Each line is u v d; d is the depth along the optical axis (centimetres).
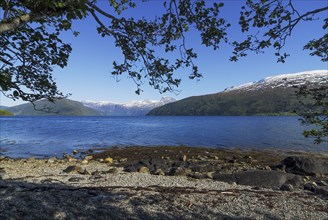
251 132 6725
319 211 1030
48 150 3688
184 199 1105
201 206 1034
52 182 1414
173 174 1875
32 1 568
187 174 1895
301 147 3931
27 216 820
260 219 936
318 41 667
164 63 811
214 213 970
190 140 4966
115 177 1697
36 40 816
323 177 1983
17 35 807
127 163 2498
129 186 1362
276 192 1349
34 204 916
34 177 1554
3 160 2558
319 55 690
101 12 713
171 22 770
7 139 5144
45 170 1952
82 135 6059
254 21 693
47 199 979
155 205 1015
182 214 944
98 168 2192
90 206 946
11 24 556
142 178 1684
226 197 1169
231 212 989
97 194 1102
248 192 1297
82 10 538
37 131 7294
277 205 1084
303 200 1173
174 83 823
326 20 648
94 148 3866
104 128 8719
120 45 805
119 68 829
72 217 848
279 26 686
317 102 684
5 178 1467
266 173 1636
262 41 711
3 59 790
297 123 11438
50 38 823
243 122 13062
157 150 3525
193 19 743
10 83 693
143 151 3431
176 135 6022
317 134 711
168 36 783
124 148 3806
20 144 4359
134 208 968
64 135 6066
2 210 839
